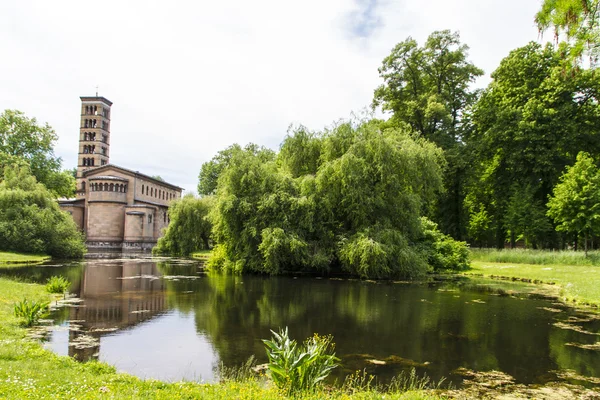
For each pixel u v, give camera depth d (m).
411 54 45.19
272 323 14.20
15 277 24.98
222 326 13.67
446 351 11.12
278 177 31.09
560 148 37.94
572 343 11.94
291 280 26.73
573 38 9.10
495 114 41.94
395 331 13.23
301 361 6.97
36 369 7.66
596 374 9.40
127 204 75.75
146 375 8.96
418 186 31.30
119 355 10.38
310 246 29.72
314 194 29.92
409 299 19.31
